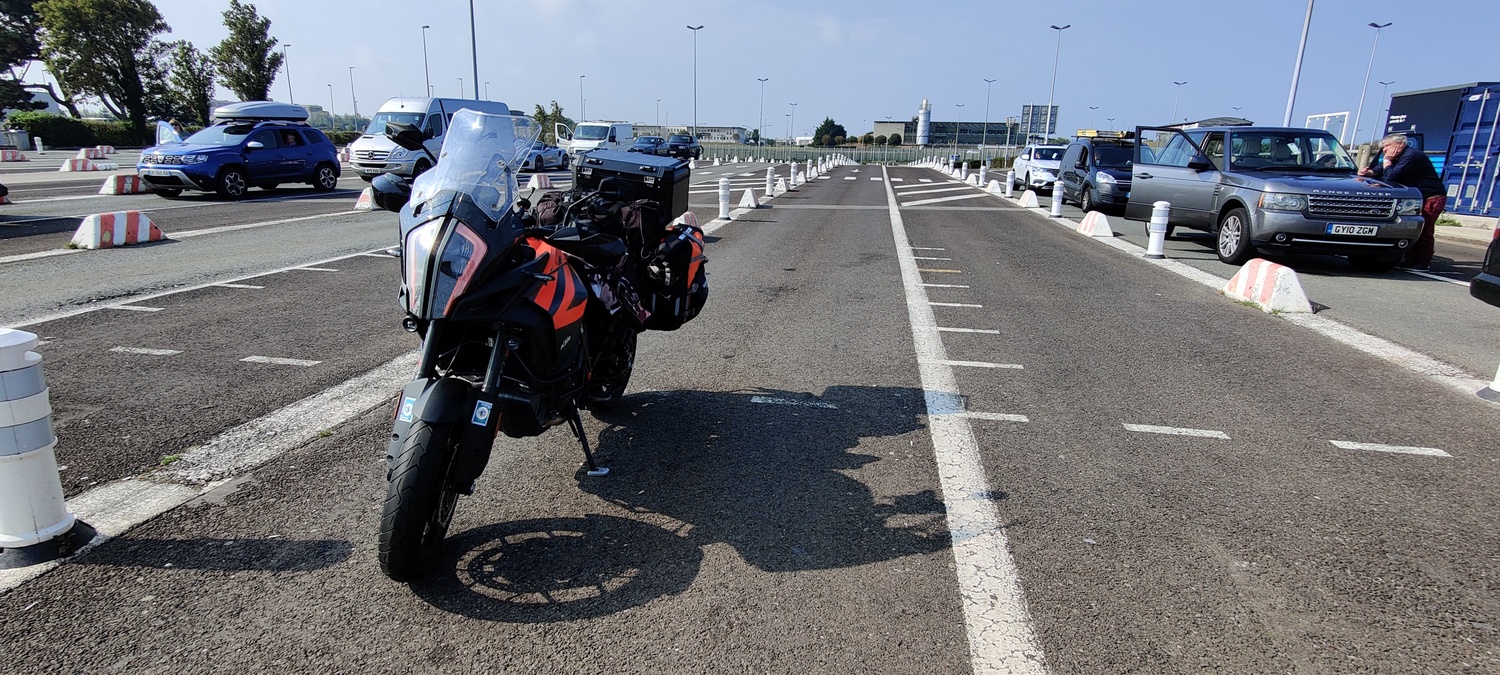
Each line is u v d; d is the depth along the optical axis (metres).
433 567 3.20
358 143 22.16
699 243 5.41
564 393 3.71
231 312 7.43
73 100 51.12
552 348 3.47
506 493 3.93
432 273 3.03
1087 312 8.23
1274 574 3.29
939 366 6.20
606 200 4.61
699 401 5.31
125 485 3.89
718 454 4.44
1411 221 10.30
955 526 3.65
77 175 23.73
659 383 5.68
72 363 5.78
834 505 3.85
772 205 20.41
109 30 47.94
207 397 5.14
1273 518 3.78
